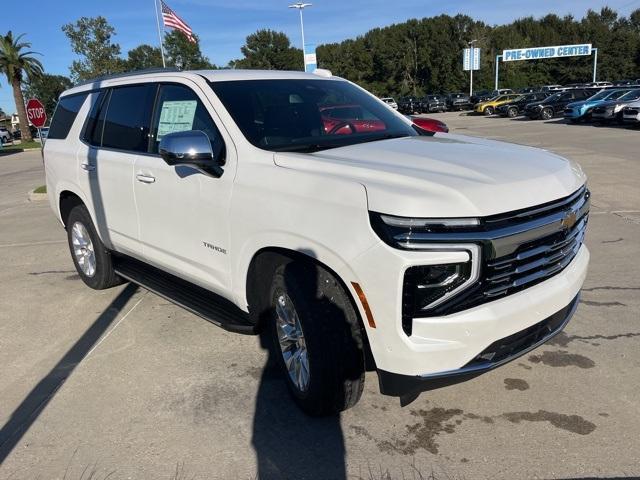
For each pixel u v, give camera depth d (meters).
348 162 2.93
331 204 2.69
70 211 5.48
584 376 3.52
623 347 3.86
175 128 3.84
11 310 5.07
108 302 5.14
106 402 3.46
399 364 2.58
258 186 3.10
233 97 3.60
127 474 2.80
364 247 2.54
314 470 2.78
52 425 3.24
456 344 2.55
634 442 2.87
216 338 4.30
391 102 55.44
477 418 3.14
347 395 3.00
